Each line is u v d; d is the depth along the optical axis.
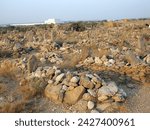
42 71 10.86
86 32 32.97
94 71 11.72
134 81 10.92
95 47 18.64
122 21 53.44
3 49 20.17
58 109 8.66
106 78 10.73
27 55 18.42
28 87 10.02
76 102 8.87
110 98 8.86
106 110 8.41
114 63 12.20
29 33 34.47
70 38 28.09
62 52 17.89
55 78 10.03
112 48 17.44
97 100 8.81
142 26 39.19
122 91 9.38
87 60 12.77
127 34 28.03
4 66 13.11
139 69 11.48
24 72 12.05
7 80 11.46
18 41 26.23
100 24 51.16
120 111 8.41
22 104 8.80
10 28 52.31
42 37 28.84
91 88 9.13
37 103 9.08
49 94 9.37
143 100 9.37
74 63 12.91
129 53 13.18
